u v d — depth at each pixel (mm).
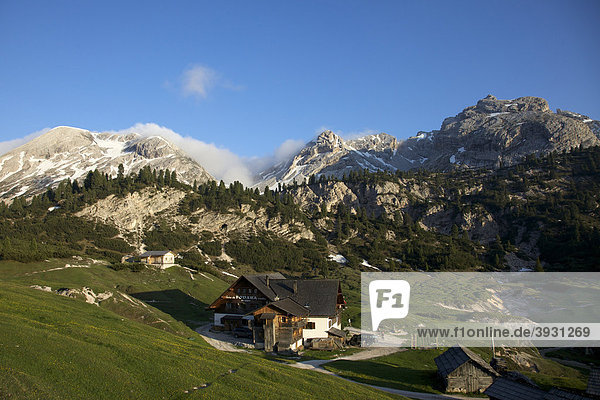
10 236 175625
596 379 44344
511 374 53531
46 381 29422
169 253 153750
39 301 57188
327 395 40188
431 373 61281
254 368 44125
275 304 73938
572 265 195375
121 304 80438
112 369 33969
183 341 57875
